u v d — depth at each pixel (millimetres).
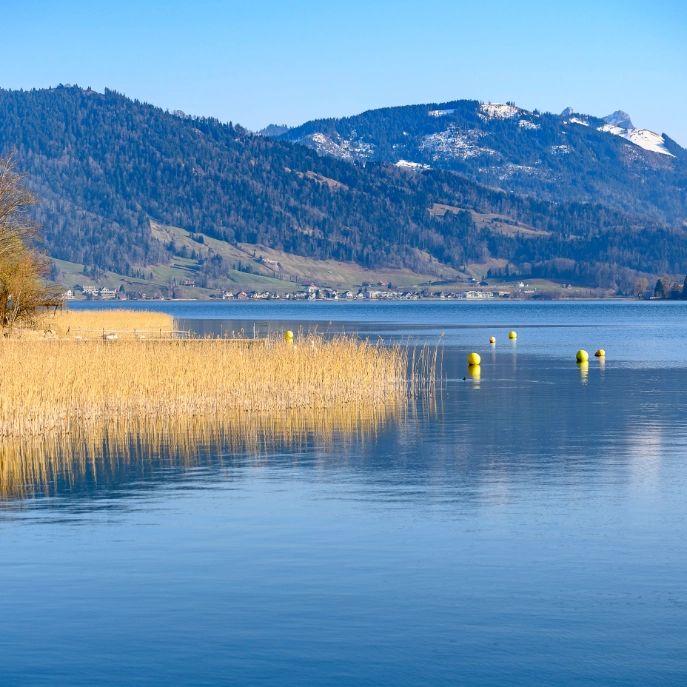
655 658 16625
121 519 26500
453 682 15773
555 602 19266
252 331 154875
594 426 46250
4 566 21781
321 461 36188
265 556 22484
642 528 25109
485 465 35219
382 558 22297
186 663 16484
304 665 16391
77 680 15867
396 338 139250
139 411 49531
